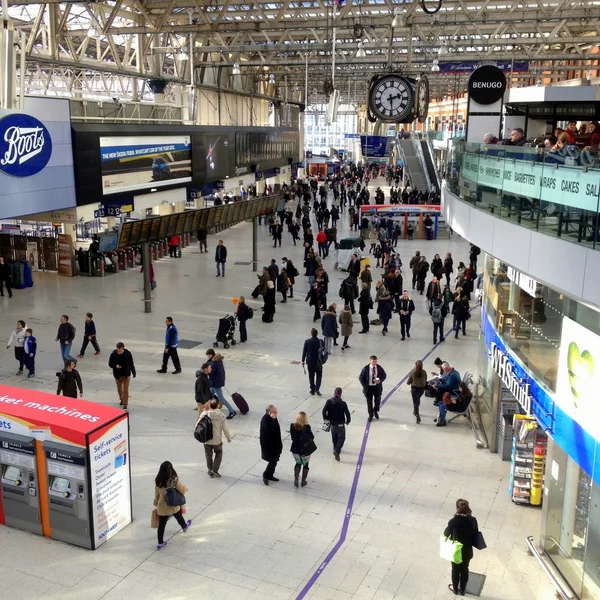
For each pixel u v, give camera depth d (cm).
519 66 3528
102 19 2734
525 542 929
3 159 1856
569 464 835
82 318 2017
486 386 1289
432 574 852
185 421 1300
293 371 1594
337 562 872
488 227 1020
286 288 2270
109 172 2375
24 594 801
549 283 793
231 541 913
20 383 1484
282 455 1176
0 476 930
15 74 1120
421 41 3388
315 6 3241
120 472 927
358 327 2002
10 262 2372
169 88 4084
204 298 2288
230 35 3684
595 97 1290
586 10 2764
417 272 2402
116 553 884
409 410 1389
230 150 3509
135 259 2809
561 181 768
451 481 1095
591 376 748
